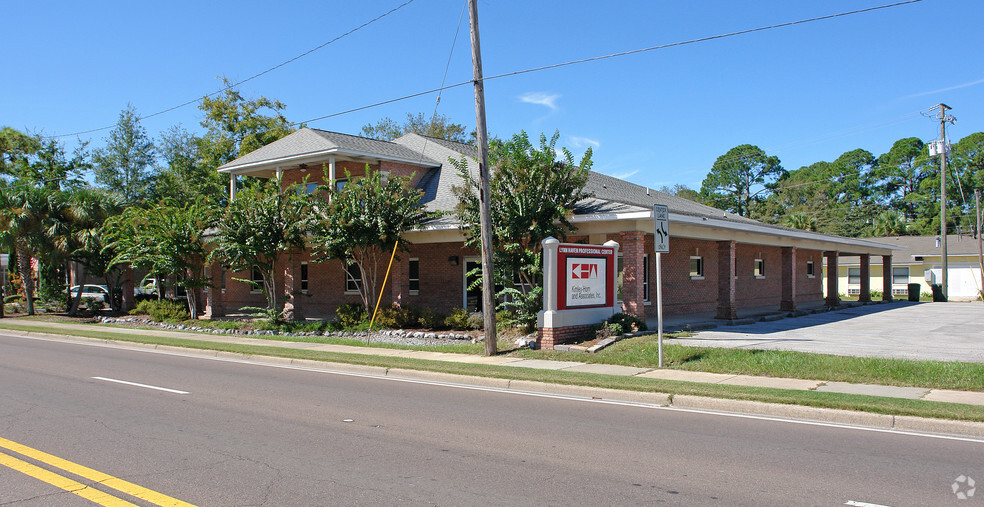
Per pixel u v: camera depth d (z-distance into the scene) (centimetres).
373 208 2045
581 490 590
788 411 938
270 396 1076
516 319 1847
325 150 2405
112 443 745
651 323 2103
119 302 3142
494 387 1198
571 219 1834
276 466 658
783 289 2588
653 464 677
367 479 618
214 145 4284
